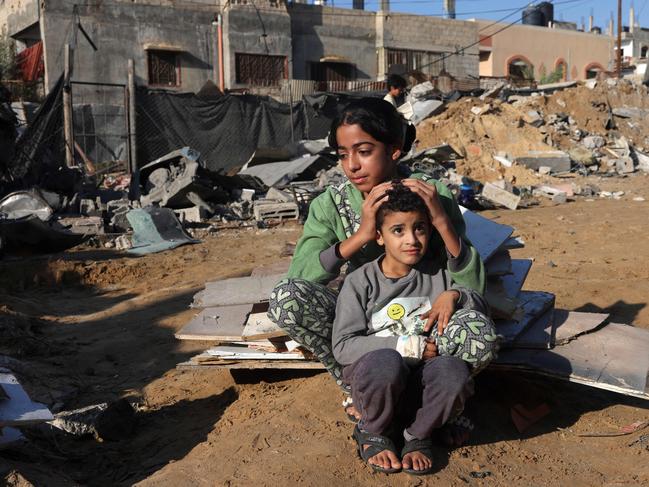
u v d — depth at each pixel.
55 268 8.05
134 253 9.30
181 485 2.74
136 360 4.97
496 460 2.85
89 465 3.25
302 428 3.12
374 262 2.94
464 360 2.72
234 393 3.98
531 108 21.66
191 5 27.44
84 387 4.39
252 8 28.66
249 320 3.57
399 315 2.85
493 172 17.55
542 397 3.39
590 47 44.16
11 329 5.32
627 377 3.04
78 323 6.10
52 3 24.58
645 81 27.67
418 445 2.73
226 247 9.59
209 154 17.64
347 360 2.82
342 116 2.97
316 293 2.93
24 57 25.56
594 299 5.49
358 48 32.62
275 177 14.50
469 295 2.84
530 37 40.91
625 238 8.84
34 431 3.52
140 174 14.00
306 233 3.12
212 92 22.19
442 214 2.77
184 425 3.64
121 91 25.84
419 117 20.09
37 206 10.81
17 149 13.03
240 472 2.79
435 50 34.69
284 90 26.36
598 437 3.10
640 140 22.55
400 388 2.66
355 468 2.73
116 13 25.75
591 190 14.99
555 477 2.74
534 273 6.72
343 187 3.14
